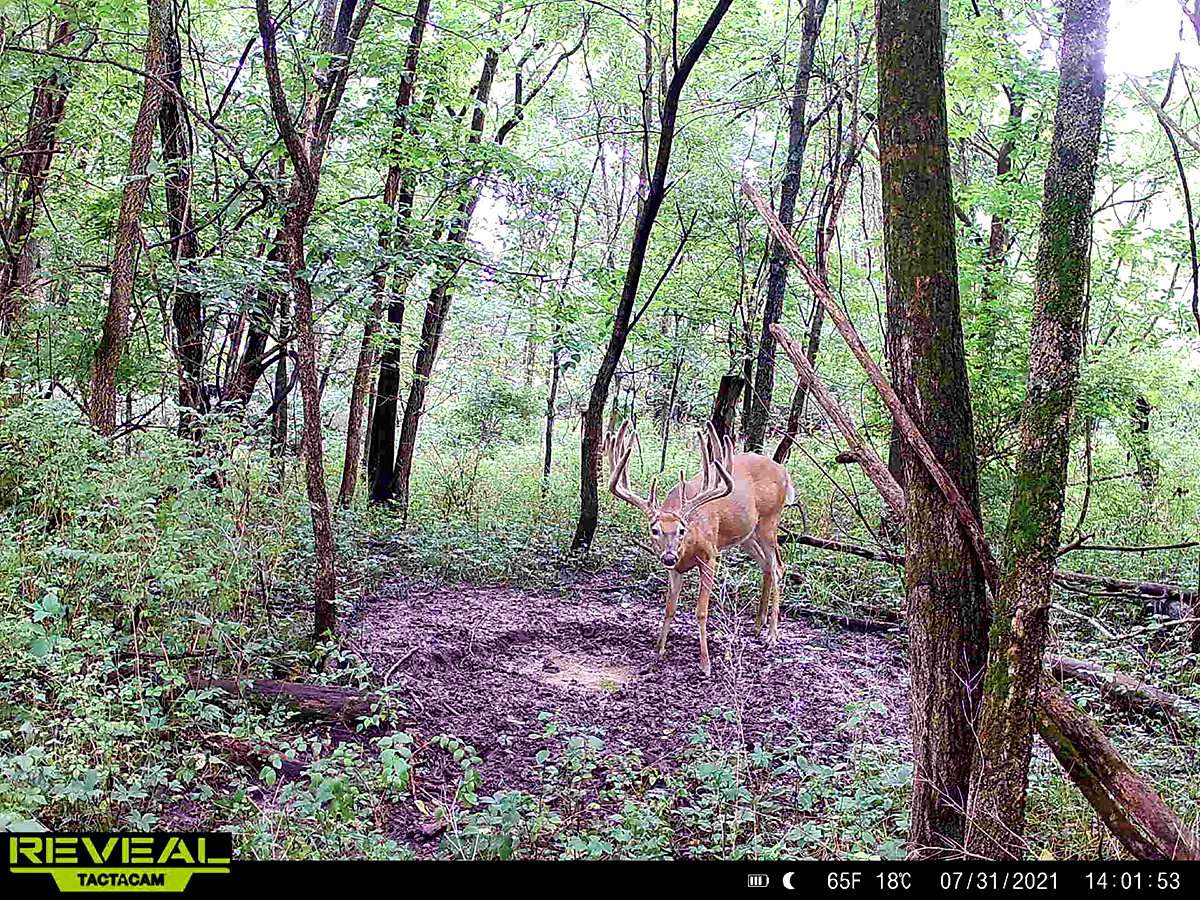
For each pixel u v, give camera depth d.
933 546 3.92
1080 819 4.26
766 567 8.20
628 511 12.55
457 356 17.25
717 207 12.62
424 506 12.37
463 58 11.94
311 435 6.52
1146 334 10.99
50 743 4.27
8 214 9.45
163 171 8.81
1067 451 3.48
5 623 4.50
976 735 3.81
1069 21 3.49
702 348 14.16
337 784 4.33
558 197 11.53
